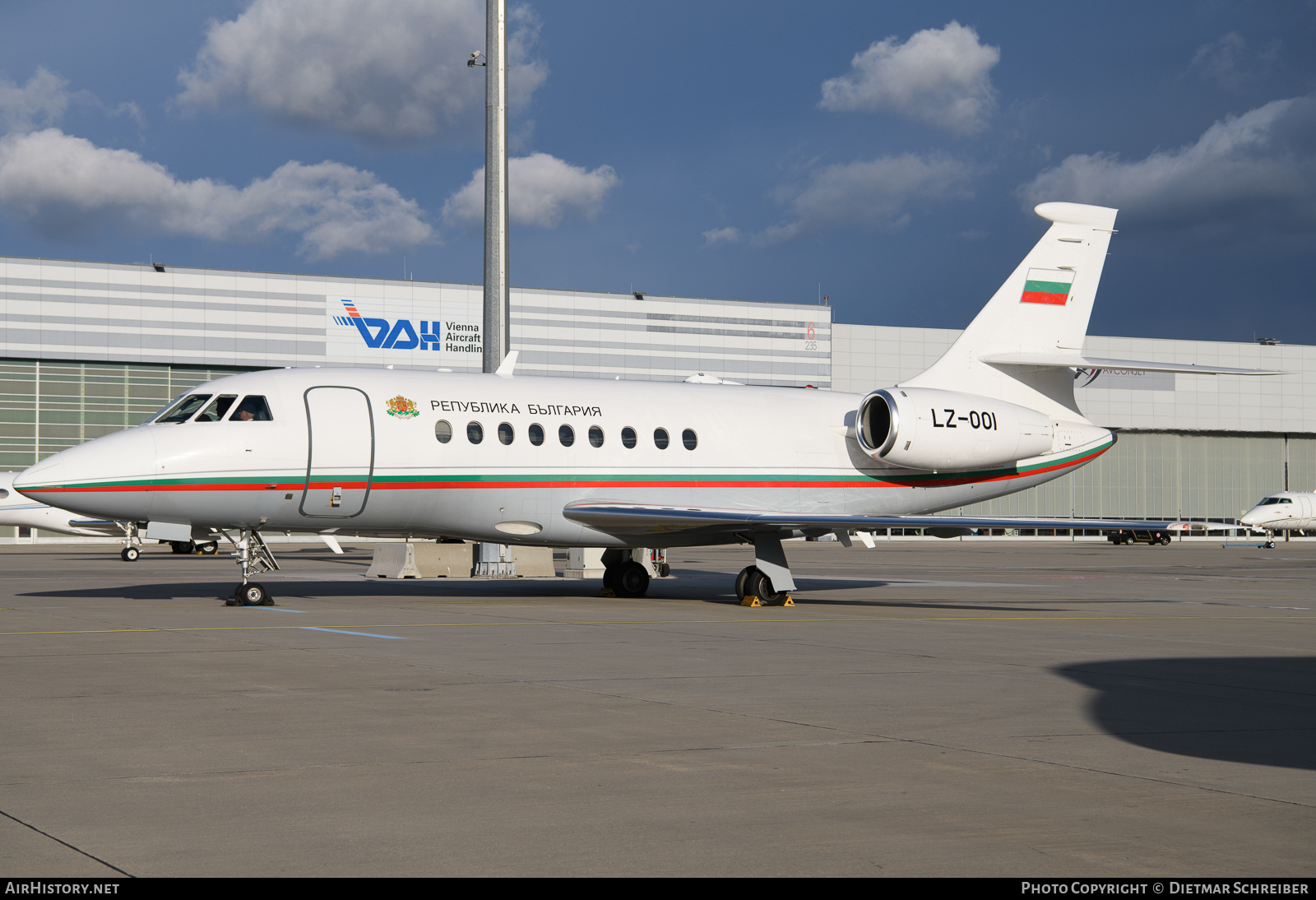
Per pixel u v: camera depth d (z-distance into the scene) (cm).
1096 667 1244
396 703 947
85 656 1223
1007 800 653
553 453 2031
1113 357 7025
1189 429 7162
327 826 588
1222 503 7344
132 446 1773
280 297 5562
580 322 6084
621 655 1281
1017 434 2298
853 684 1084
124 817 599
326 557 4097
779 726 866
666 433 2144
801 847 561
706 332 6338
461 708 923
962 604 2195
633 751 771
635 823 598
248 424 1828
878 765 739
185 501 1789
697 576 3120
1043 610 2066
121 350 5316
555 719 882
